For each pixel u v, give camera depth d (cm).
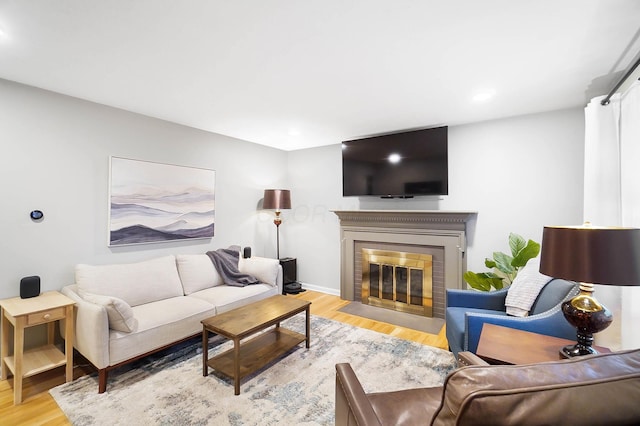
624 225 202
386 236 389
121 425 176
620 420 59
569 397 59
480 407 60
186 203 349
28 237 241
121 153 295
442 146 343
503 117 321
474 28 163
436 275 359
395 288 387
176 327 251
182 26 161
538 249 264
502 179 325
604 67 207
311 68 211
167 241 332
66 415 185
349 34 170
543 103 279
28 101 239
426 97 265
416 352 265
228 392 208
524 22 157
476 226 340
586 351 138
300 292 458
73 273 264
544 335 176
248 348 252
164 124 330
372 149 391
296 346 276
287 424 177
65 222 260
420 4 144
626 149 201
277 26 162
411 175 363
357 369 236
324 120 333
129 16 152
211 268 344
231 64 205
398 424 116
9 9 144
